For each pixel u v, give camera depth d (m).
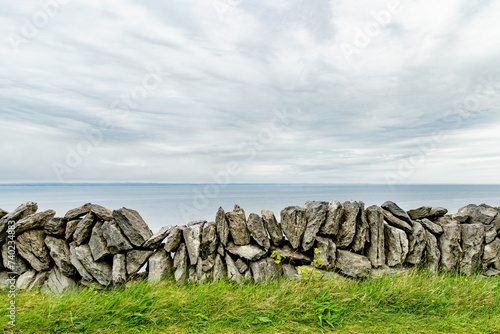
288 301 4.11
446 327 3.81
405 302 4.25
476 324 3.89
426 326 3.83
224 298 4.16
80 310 3.77
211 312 3.95
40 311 3.74
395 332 3.69
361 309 4.09
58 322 3.60
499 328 3.78
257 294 4.34
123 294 4.17
